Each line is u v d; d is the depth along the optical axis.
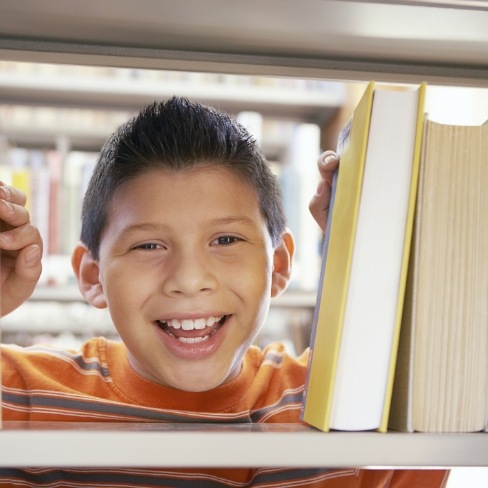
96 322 2.23
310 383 0.72
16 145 2.48
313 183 2.18
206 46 0.81
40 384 1.02
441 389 0.66
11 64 2.25
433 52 0.81
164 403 1.03
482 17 0.69
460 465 0.64
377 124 0.65
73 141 2.50
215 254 0.94
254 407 1.07
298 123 2.54
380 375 0.65
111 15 0.72
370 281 0.65
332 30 0.75
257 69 0.84
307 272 2.17
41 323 2.21
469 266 0.66
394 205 0.65
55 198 2.12
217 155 0.94
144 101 2.39
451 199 0.66
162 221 0.91
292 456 0.62
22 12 0.72
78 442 0.61
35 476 1.00
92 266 1.07
